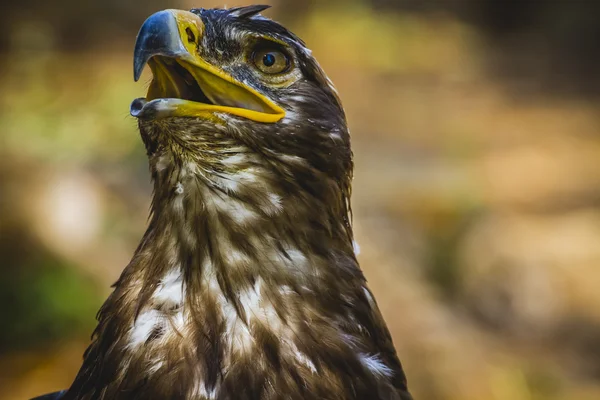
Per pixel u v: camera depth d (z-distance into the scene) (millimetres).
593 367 14992
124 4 31172
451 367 12250
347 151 5273
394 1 42281
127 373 4594
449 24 42500
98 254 12531
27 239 11766
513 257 17984
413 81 35094
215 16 5117
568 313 16734
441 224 17922
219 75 5012
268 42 5082
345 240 5168
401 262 15398
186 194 4902
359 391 4738
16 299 11055
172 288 4809
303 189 5012
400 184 20812
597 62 41125
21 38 24672
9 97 19344
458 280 16719
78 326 11234
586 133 30219
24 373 10414
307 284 4848
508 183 24125
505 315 16406
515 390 13031
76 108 17750
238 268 4801
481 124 30516
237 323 4695
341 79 33812
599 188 24109
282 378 4590
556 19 45438
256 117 4930
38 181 13414
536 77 38281
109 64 25656
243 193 4895
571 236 20188
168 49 4867
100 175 14625
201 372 4543
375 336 5031
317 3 38500
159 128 4871
